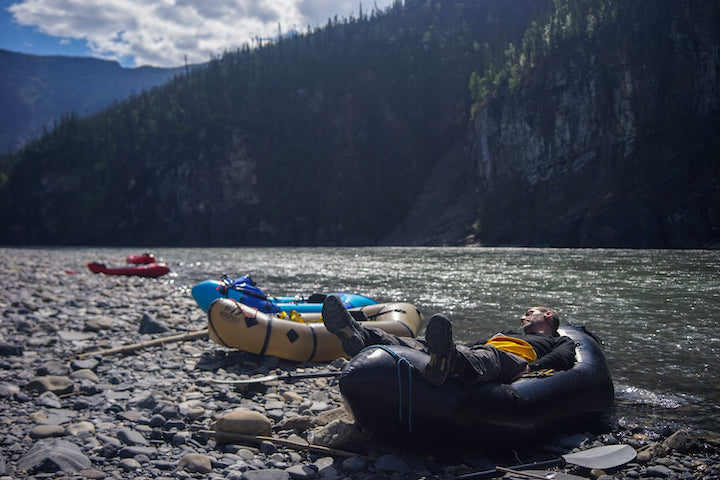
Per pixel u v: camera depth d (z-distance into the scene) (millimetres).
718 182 55406
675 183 59219
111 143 147000
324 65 136500
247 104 135500
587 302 11719
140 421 4395
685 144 64375
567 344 4637
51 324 8438
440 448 3811
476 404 3643
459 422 3611
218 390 5453
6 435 4012
